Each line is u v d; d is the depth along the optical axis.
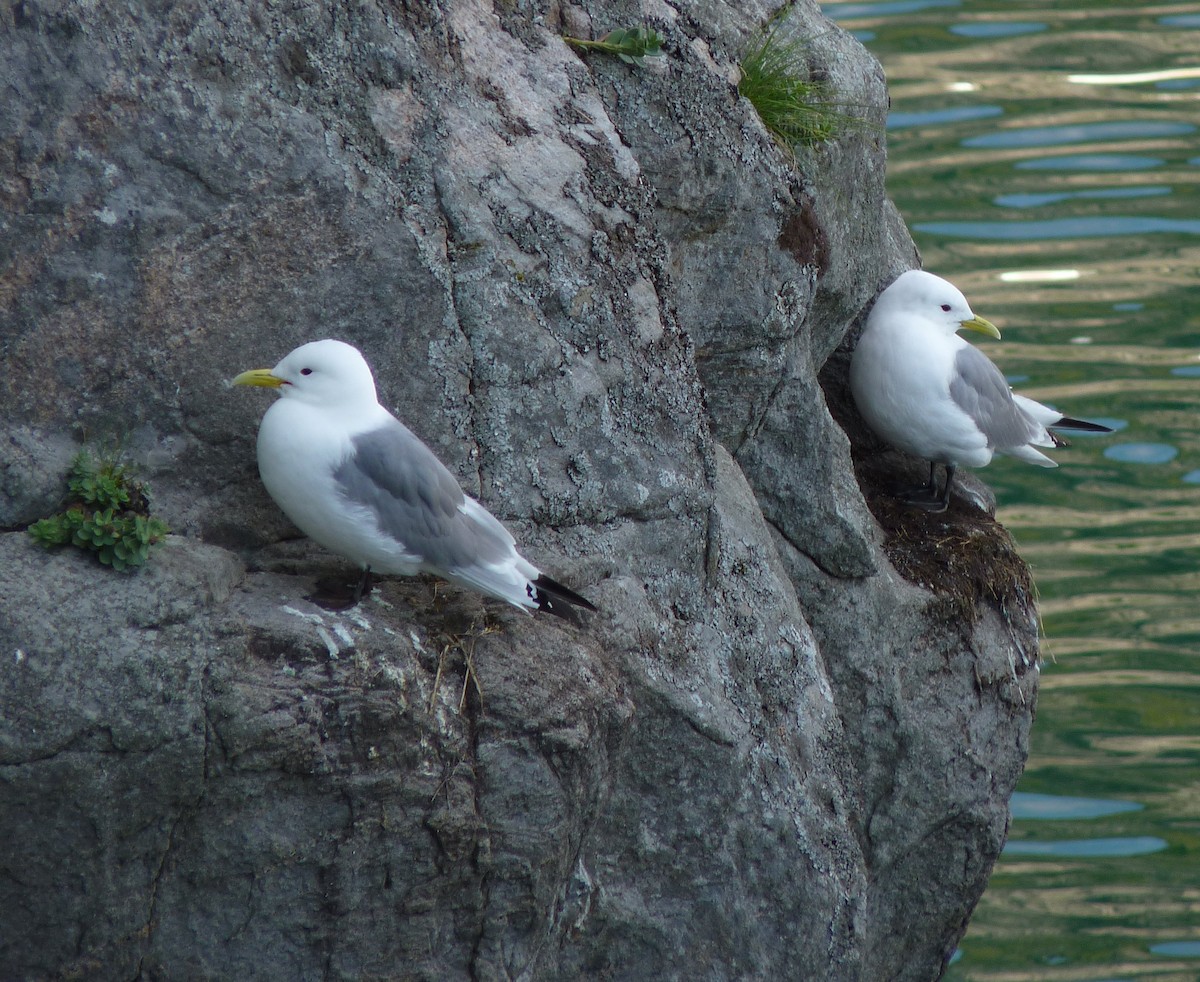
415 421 9.83
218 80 9.27
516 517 10.05
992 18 32.41
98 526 8.47
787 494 12.55
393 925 9.16
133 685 8.29
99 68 8.98
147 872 8.59
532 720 9.22
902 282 13.60
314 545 9.59
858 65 13.31
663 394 10.70
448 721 9.05
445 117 10.12
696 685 10.54
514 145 10.40
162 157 9.10
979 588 13.48
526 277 10.12
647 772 10.38
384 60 9.88
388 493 8.87
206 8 9.27
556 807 9.34
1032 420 14.40
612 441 10.40
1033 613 13.95
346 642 8.82
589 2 11.62
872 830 12.91
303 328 9.46
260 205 9.30
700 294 11.91
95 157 8.97
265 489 9.48
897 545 13.41
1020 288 23.91
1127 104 28.69
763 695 11.26
